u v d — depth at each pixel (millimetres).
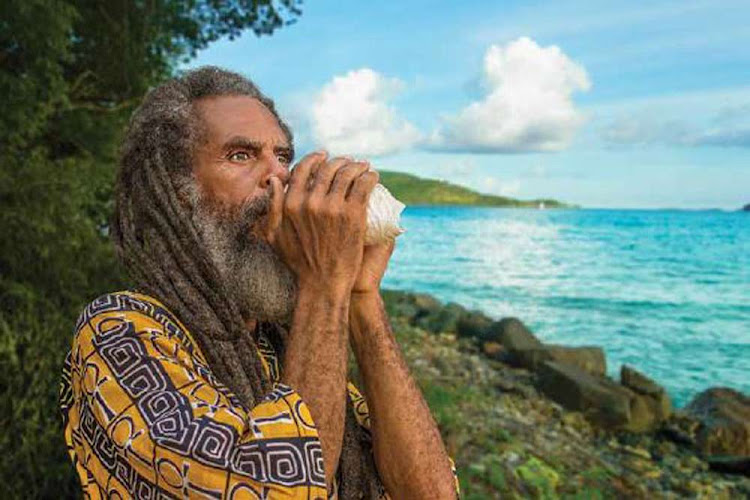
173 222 1183
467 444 6539
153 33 6359
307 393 1054
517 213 128125
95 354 1058
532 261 45625
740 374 16875
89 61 6078
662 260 47531
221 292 1174
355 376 5047
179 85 1271
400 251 52000
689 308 27031
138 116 1255
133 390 1013
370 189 1120
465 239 64375
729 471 8703
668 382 16109
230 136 1225
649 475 7844
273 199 1137
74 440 1148
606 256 49781
